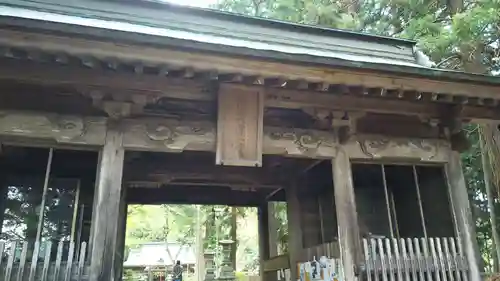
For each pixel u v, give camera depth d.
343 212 5.89
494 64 10.87
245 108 5.55
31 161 6.07
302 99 5.88
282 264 8.81
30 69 4.86
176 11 7.52
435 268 5.99
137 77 5.22
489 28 9.84
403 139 6.59
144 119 5.50
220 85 5.40
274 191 9.90
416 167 7.01
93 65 4.59
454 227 6.38
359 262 5.68
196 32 7.19
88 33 4.18
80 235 5.86
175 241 38.59
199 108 5.85
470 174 12.20
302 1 13.12
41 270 4.65
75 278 4.64
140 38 4.32
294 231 8.25
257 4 15.00
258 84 5.17
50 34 4.15
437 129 6.92
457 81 5.64
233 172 8.45
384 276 5.69
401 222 7.30
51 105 5.22
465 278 6.06
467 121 6.75
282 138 6.00
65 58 4.41
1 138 4.94
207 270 18.12
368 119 6.61
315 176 8.45
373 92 5.57
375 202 7.42
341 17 12.73
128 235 38.75
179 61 4.59
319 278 6.87
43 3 6.55
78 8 6.79
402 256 5.91
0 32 4.06
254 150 5.54
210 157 8.30
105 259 4.74
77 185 6.12
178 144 5.52
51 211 5.91
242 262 33.44
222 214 24.31
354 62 5.12
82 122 5.22
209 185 9.44
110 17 6.91
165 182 8.25
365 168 7.27
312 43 8.05
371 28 13.70
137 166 7.87
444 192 6.66
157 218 36.06
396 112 6.40
